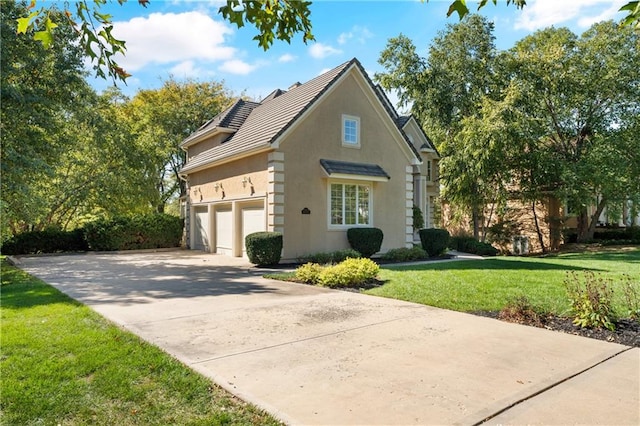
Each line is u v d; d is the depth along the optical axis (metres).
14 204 14.97
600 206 26.11
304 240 15.23
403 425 3.28
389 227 17.66
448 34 25.64
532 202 24.20
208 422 3.33
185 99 33.56
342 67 16.36
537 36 26.22
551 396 3.83
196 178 21.89
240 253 17.58
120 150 23.22
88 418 3.41
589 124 24.77
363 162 16.84
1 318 6.53
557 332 5.97
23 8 14.29
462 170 22.33
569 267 12.99
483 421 3.36
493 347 5.25
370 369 4.48
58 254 19.92
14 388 3.91
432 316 6.91
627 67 23.25
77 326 6.04
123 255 19.20
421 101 26.22
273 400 3.72
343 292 9.23
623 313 6.84
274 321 6.58
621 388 4.02
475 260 15.95
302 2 3.73
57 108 17.09
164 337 5.65
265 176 15.23
